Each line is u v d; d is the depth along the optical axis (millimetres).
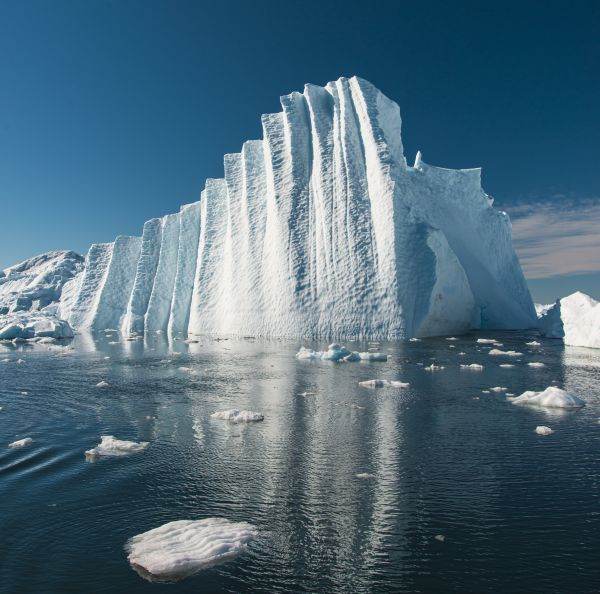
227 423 12914
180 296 55125
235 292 47094
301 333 40094
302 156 45844
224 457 10180
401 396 16078
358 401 15359
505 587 5762
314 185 44188
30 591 5703
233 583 5859
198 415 13828
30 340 44406
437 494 8305
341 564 6238
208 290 51781
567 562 6266
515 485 8656
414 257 38531
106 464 9820
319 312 39969
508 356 26312
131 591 5703
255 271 46156
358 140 43719
